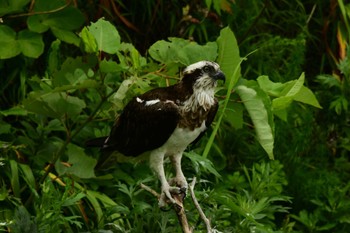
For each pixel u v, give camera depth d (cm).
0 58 966
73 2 1078
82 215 930
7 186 952
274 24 1284
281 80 1207
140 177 998
